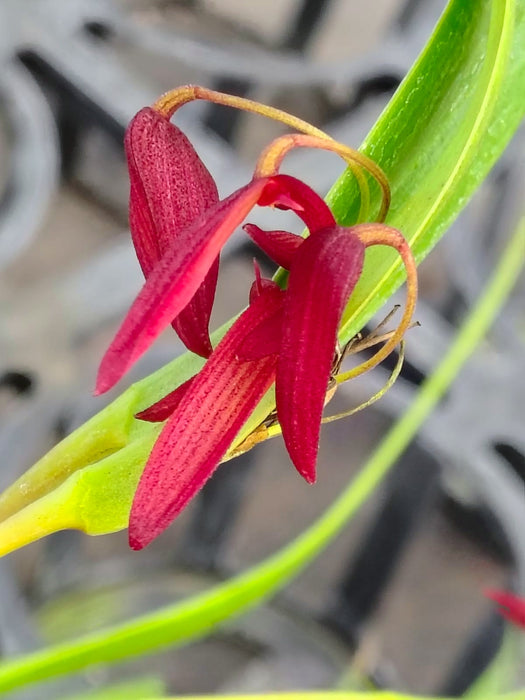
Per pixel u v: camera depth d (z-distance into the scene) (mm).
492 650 158
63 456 62
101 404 150
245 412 50
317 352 45
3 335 149
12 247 155
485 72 52
